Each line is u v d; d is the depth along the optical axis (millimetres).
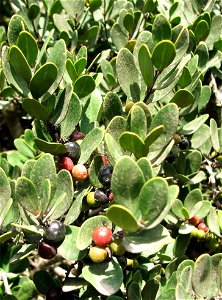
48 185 116
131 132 115
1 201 122
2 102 212
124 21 198
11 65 127
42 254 121
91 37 216
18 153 190
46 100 131
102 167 128
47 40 136
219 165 182
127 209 98
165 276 152
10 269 147
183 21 224
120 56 140
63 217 130
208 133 175
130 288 130
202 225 174
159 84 139
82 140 137
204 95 175
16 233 125
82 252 120
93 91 153
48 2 221
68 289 128
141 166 108
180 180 166
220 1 239
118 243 118
